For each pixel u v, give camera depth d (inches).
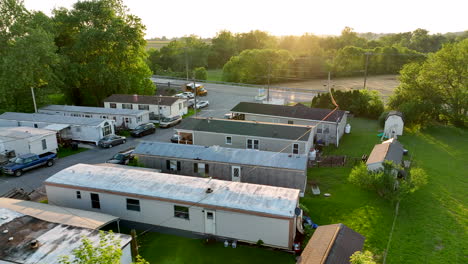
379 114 2034.9
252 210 729.0
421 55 3873.0
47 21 2053.4
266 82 3671.3
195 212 776.3
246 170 1034.7
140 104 2017.7
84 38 2121.1
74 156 1406.3
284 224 716.0
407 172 1149.7
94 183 862.5
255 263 698.8
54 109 1910.7
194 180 868.6
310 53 4284.0
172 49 4488.2
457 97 1870.1
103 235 535.2
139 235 814.5
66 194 879.7
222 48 5049.2
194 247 761.6
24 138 1289.4
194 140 1391.5
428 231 823.1
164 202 792.3
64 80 2145.7
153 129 1753.2
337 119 1545.3
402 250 745.0
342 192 1036.5
